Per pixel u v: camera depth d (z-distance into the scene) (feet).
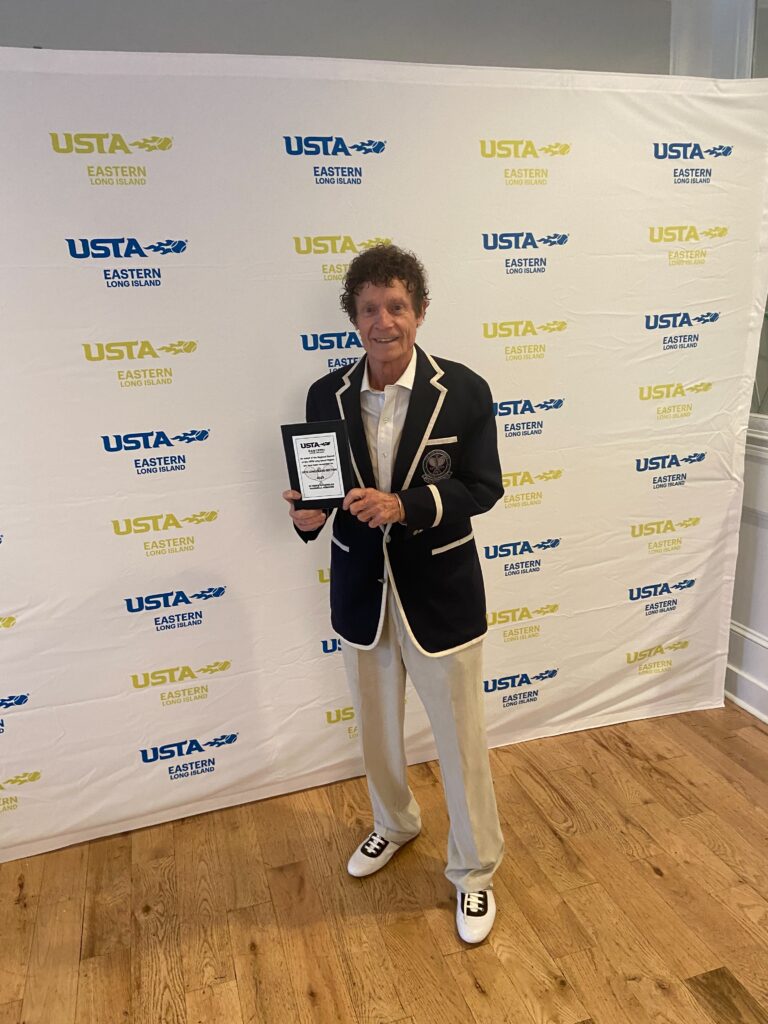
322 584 6.26
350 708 6.72
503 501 6.48
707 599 7.47
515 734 7.32
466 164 5.55
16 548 5.45
